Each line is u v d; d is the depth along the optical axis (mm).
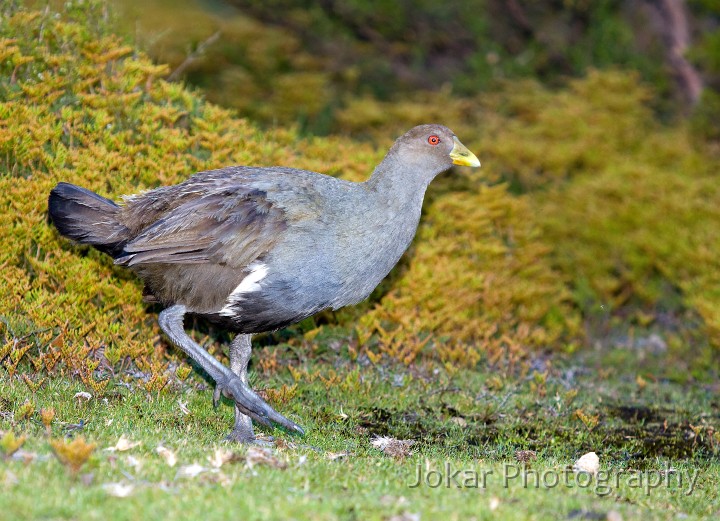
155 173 11836
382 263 9703
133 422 9430
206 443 8930
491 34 24141
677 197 17188
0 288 10664
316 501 7066
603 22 23062
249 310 9367
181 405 10078
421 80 24266
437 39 24531
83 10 13375
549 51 23500
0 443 7406
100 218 9500
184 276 9336
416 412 11195
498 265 14312
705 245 16016
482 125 20047
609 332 15805
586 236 16953
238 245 9141
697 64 22125
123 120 12414
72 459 7074
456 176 15070
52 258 11281
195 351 9336
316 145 14508
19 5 13172
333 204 9430
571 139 19359
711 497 8938
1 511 6375
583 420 11117
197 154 12547
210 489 7156
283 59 24031
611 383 13672
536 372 12453
